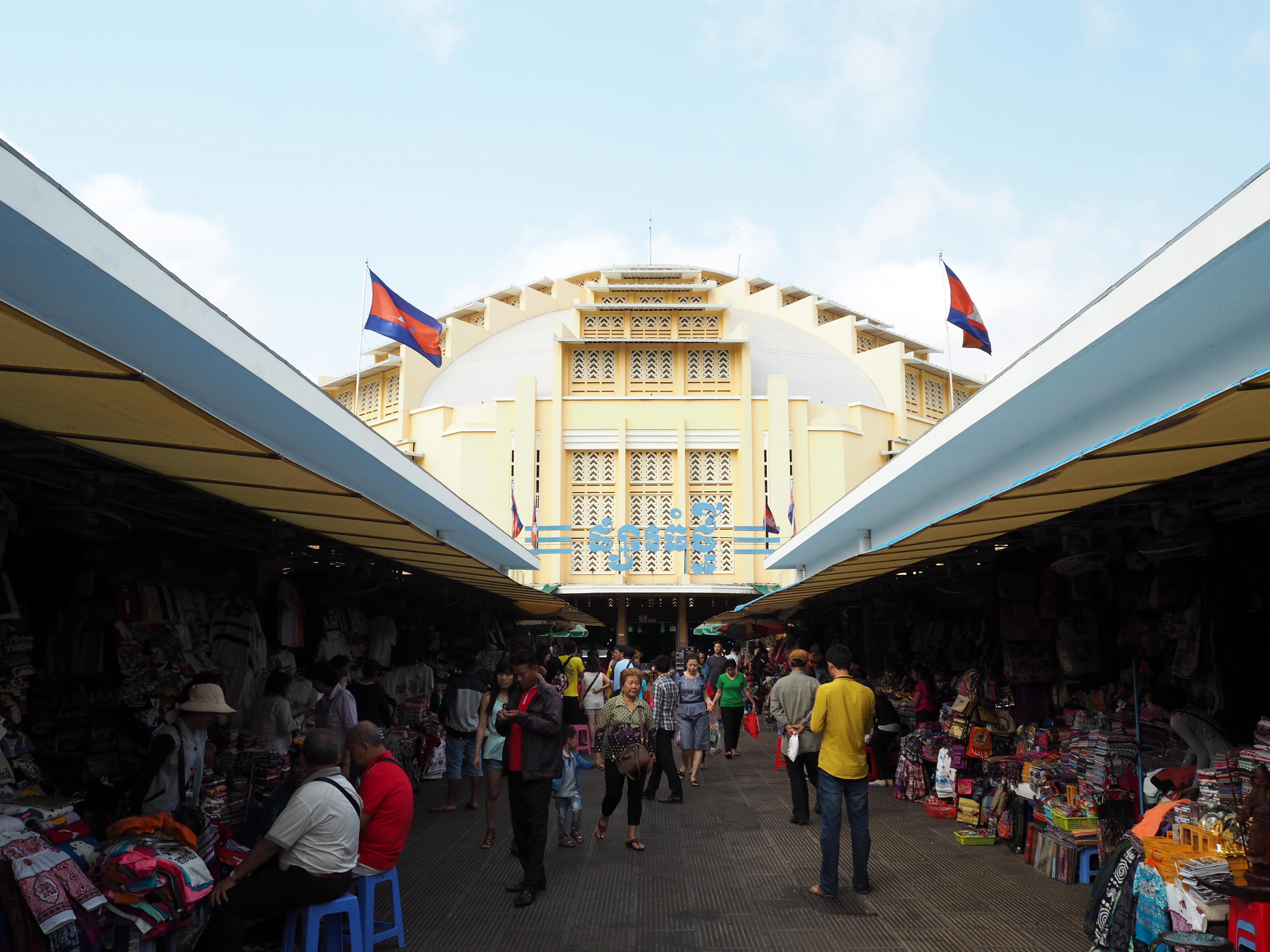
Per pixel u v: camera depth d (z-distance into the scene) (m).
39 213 4.08
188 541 8.95
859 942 5.54
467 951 5.45
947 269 14.58
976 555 10.38
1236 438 4.26
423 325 15.91
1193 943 4.32
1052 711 9.29
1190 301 5.72
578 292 56.75
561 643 41.38
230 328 6.08
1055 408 8.31
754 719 18.92
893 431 45.19
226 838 6.08
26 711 6.21
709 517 38.97
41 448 5.48
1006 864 7.37
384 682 13.21
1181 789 6.02
